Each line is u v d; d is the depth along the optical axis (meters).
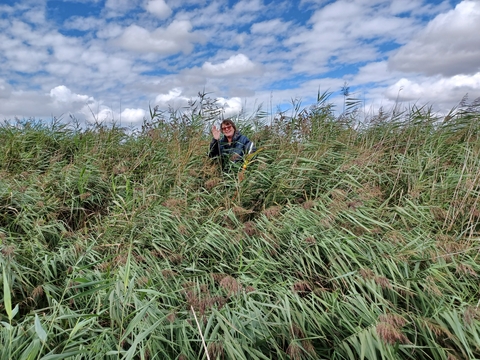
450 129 5.64
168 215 4.25
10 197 4.65
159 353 2.45
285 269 3.38
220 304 2.66
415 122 5.78
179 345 2.42
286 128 5.99
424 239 3.44
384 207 4.08
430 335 2.49
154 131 6.59
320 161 5.04
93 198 5.23
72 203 4.83
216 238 3.82
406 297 2.82
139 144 6.72
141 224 4.24
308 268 3.36
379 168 4.85
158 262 3.62
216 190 4.82
